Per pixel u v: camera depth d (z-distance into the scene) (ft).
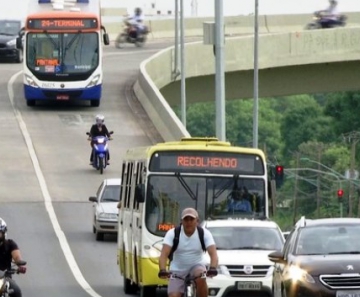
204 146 153.79
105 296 158.20
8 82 419.54
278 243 146.82
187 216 107.45
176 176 152.56
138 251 152.46
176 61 398.42
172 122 307.99
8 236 216.74
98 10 360.69
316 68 413.80
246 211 153.38
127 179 168.96
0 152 307.78
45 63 356.59
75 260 195.11
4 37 477.36
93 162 289.33
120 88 402.72
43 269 184.96
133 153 165.58
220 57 232.12
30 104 371.35
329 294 118.42
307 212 593.42
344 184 529.04
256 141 314.14
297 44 403.75
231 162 153.99
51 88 355.97
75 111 362.94
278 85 413.80
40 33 356.59
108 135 292.20
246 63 397.39
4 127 339.36
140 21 524.52
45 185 271.90
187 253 108.27
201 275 107.76
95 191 267.39
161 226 151.02
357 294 118.52
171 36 574.15
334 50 406.82
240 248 145.69
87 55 357.00
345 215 524.93
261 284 142.20
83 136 329.52
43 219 236.84
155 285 150.61
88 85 356.59
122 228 169.68
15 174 283.38
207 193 152.87
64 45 355.97
